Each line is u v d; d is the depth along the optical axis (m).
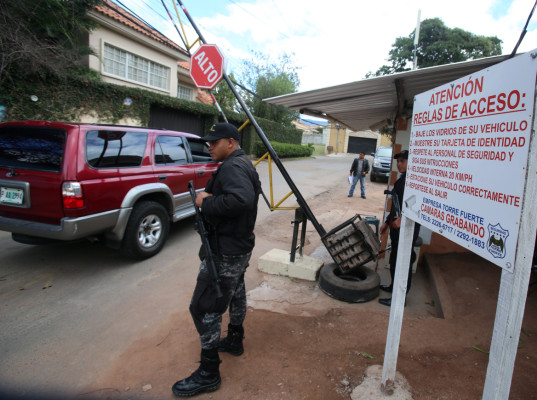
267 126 22.33
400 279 2.02
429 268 4.35
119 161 4.13
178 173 5.07
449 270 4.19
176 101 13.12
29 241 3.96
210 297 2.19
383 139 37.19
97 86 9.99
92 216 3.71
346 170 19.02
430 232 4.70
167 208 5.00
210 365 2.21
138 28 11.94
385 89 3.68
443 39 18.56
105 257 4.61
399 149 4.84
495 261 1.35
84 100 9.73
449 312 3.26
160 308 3.35
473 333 2.83
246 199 2.07
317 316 3.27
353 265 3.67
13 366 2.50
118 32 11.73
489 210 1.36
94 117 10.12
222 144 2.28
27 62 7.84
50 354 2.64
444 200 1.68
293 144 25.88
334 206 9.08
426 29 18.81
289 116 25.50
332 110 5.25
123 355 2.64
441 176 1.71
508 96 1.25
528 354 2.49
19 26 7.59
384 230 4.12
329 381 2.33
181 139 5.36
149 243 4.58
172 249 5.00
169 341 2.82
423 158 1.91
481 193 1.41
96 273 4.11
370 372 2.37
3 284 3.76
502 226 1.29
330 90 3.77
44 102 8.71
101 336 2.88
